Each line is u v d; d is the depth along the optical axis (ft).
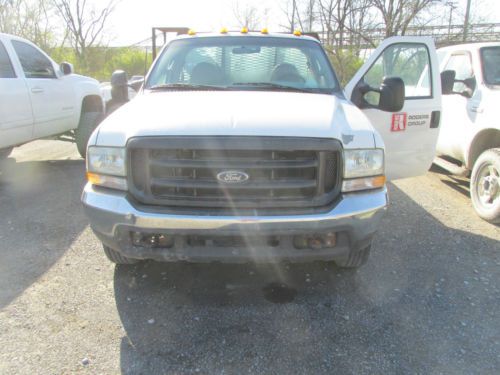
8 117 17.75
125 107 10.41
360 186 8.87
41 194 17.70
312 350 8.48
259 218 8.29
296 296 10.34
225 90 11.94
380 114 12.96
